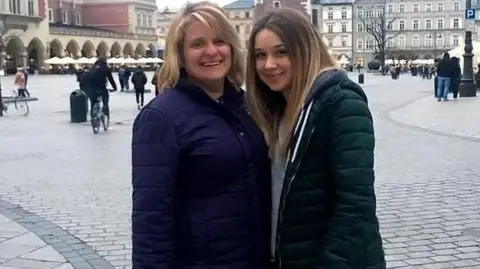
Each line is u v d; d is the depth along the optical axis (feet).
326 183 8.20
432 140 44.27
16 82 103.35
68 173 34.24
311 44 8.64
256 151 8.84
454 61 84.12
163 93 8.70
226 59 8.96
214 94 9.21
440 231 21.34
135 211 8.29
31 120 68.74
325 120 8.10
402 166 33.78
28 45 258.98
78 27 298.97
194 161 8.37
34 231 22.41
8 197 28.40
